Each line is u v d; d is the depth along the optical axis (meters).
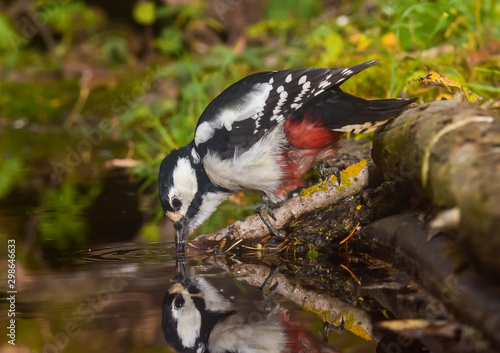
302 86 7.00
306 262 6.54
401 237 5.82
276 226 7.16
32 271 6.35
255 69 14.45
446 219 4.65
